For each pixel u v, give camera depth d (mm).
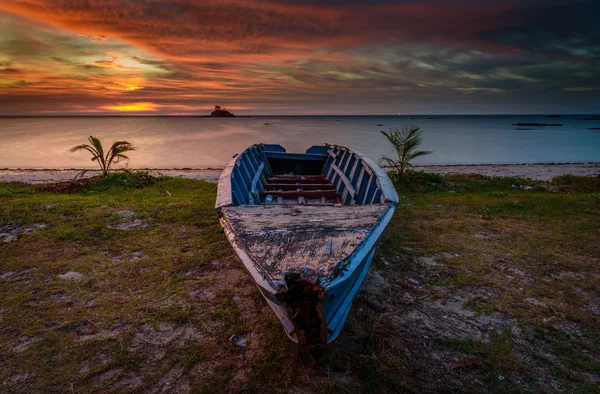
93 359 2988
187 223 6473
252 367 2951
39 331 3318
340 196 6957
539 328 3449
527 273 4645
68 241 5480
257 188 6891
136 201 8172
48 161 22578
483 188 10586
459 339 3293
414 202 8516
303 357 3080
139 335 3312
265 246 3012
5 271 4484
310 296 2529
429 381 2809
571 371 2896
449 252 5348
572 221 6828
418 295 4109
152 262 4816
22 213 6770
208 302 3904
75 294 3971
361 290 4215
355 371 2939
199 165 20797
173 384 2748
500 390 2709
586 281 4414
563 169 17688
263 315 3691
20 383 2709
